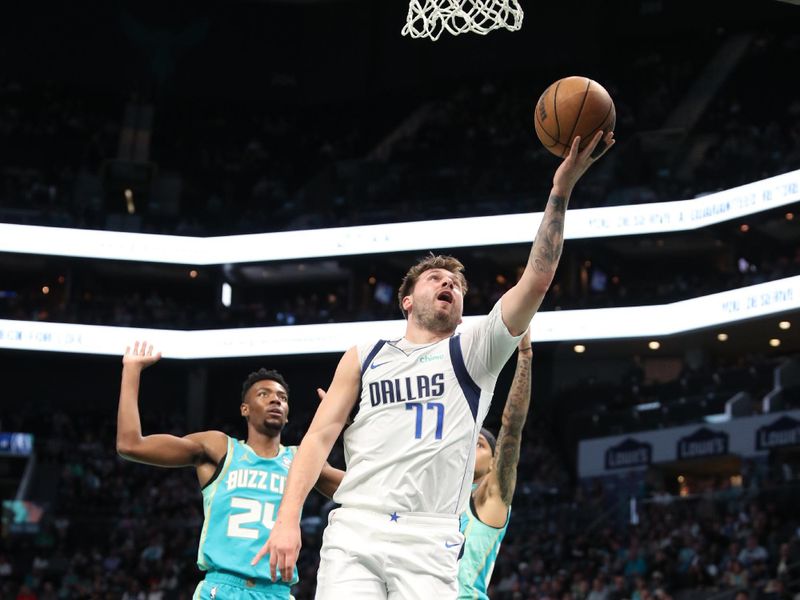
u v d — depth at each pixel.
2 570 22.66
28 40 36.50
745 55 34.19
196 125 37.50
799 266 26.05
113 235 31.86
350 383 3.83
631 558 18.94
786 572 16.92
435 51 36.91
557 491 23.48
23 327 30.55
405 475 3.66
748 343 30.06
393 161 35.50
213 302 35.56
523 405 5.09
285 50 38.16
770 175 27.22
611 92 35.06
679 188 29.11
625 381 29.00
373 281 33.34
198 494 27.08
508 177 32.53
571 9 35.72
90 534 23.95
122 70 37.12
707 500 20.28
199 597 5.55
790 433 22.55
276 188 36.00
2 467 28.09
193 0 37.69
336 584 3.62
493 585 20.38
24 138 35.53
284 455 5.86
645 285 30.84
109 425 31.11
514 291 3.71
